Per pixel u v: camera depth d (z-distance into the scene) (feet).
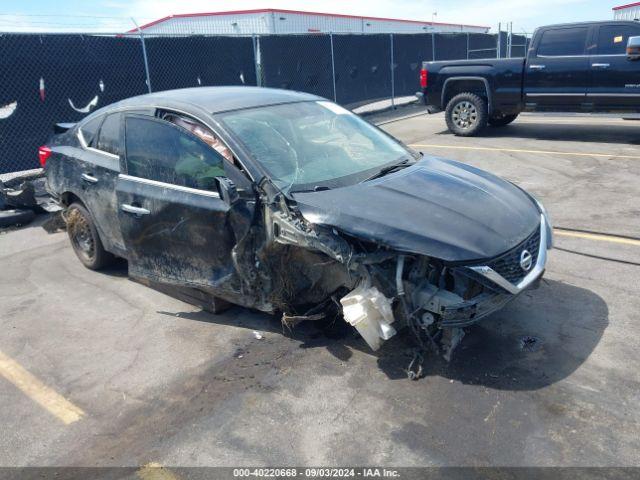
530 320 12.94
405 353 11.80
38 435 9.93
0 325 14.12
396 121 48.98
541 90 34.63
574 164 27.86
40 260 18.79
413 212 10.93
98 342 13.10
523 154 30.81
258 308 12.31
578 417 9.64
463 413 9.91
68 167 16.69
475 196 11.96
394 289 10.85
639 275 14.97
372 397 10.49
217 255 12.35
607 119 43.06
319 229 10.76
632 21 31.24
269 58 42.39
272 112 13.98
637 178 24.61
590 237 17.92
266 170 11.89
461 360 11.49
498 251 10.30
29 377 11.78
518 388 10.52
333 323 12.99
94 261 17.12
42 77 29.50
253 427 9.85
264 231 11.64
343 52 49.78
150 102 14.66
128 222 14.24
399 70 58.03
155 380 11.44
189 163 12.89
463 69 37.04
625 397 10.09
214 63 38.45
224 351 12.41
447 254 9.98
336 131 14.49
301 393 10.74
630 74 31.58
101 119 16.03
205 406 10.51
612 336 12.09
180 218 12.78
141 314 14.43
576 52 33.12
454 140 36.94
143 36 33.55
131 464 9.10
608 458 8.70
